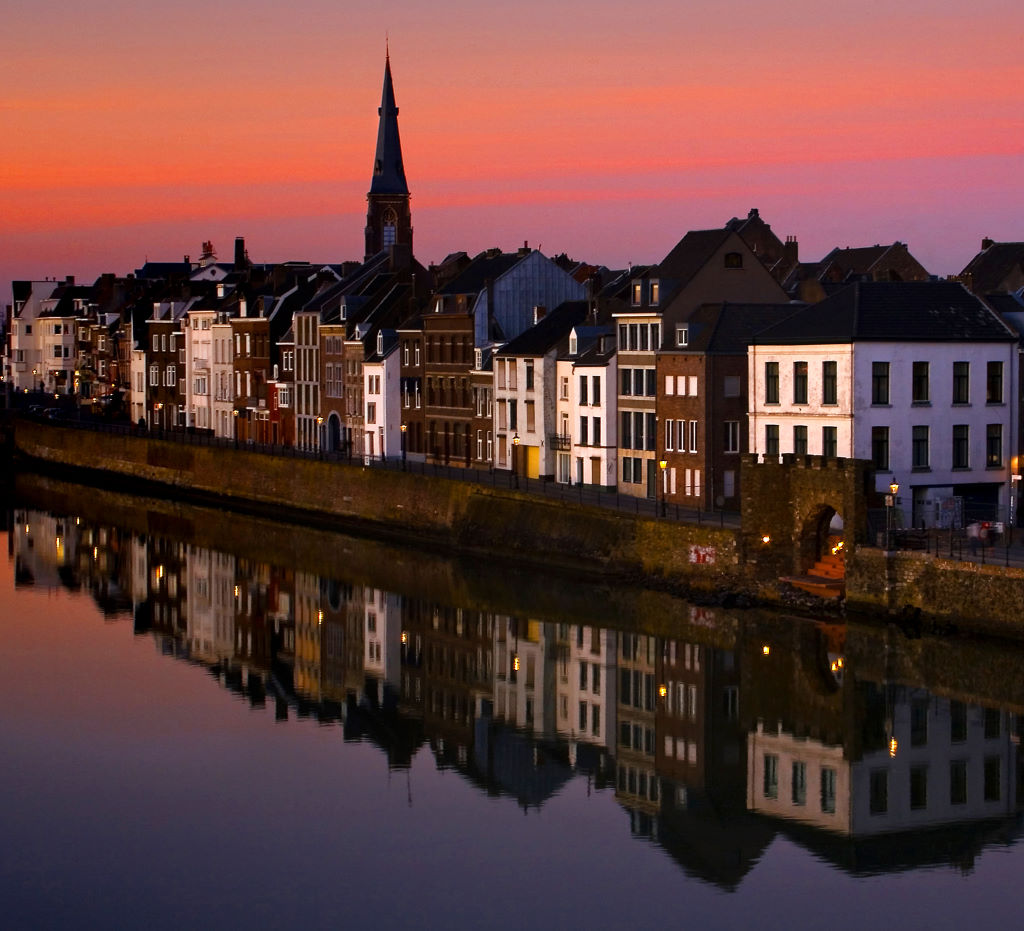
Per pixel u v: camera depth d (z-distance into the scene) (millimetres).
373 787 57500
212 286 182750
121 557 106688
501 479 109125
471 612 85562
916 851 50750
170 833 52750
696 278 100250
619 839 52219
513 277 121812
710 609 81125
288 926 45500
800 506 79625
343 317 140000
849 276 137000
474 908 46750
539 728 64625
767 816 54188
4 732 64062
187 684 71938
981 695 65688
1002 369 87000
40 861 50375
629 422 103125
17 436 179500
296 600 90375
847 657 71188
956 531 80000
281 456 128750
